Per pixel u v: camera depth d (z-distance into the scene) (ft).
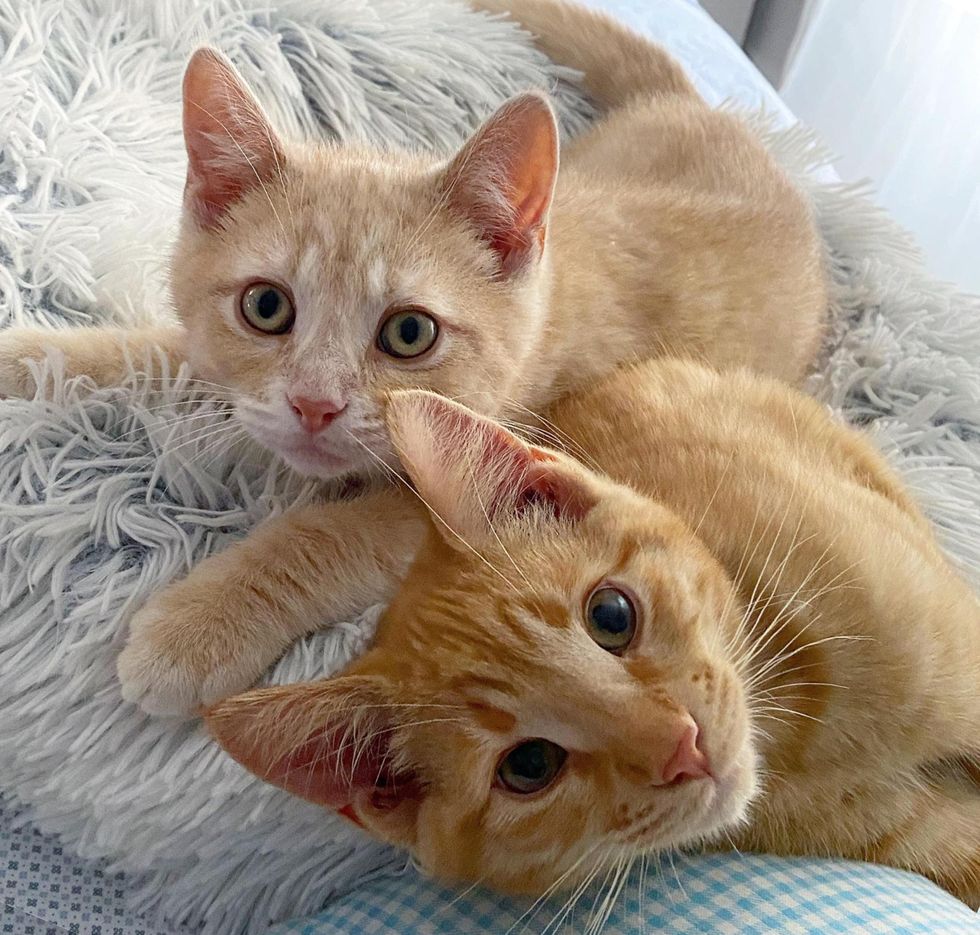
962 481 1.00
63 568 0.69
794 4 1.94
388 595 0.76
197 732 0.67
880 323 1.17
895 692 0.70
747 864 0.67
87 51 0.97
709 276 1.07
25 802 0.69
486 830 0.64
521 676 0.61
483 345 0.83
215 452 0.78
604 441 0.85
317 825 0.69
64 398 0.77
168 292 0.87
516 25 1.30
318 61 1.10
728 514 0.75
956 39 1.79
